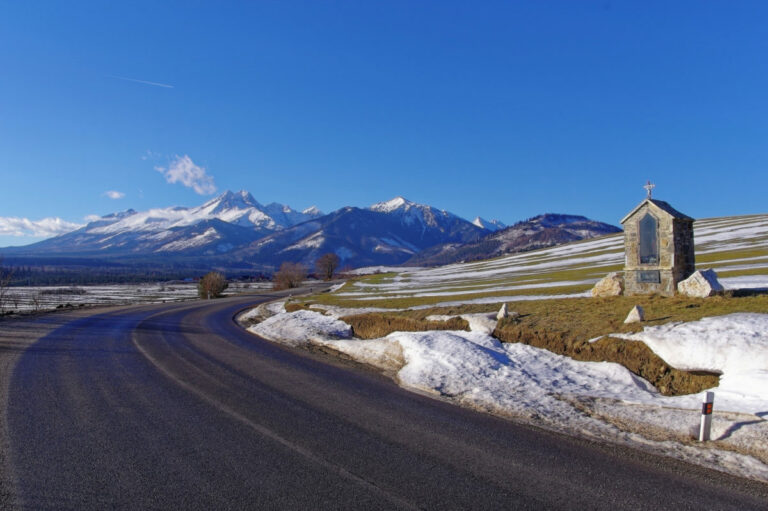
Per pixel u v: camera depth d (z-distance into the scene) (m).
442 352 15.21
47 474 6.40
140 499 5.72
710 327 13.85
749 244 66.19
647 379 13.14
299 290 91.06
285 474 6.53
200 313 37.94
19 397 10.30
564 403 10.71
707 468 7.12
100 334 21.73
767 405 9.30
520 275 69.62
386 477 6.51
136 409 9.55
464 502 5.82
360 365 15.77
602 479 6.64
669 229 19.66
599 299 21.78
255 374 13.44
